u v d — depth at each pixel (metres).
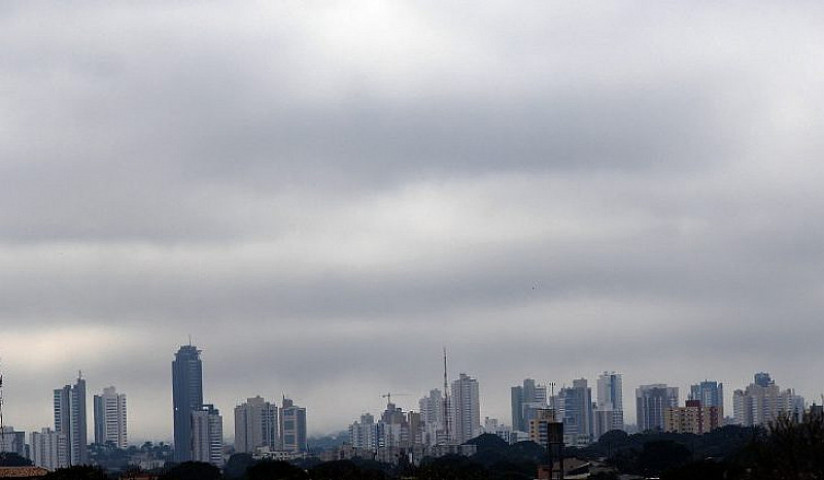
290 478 189.00
